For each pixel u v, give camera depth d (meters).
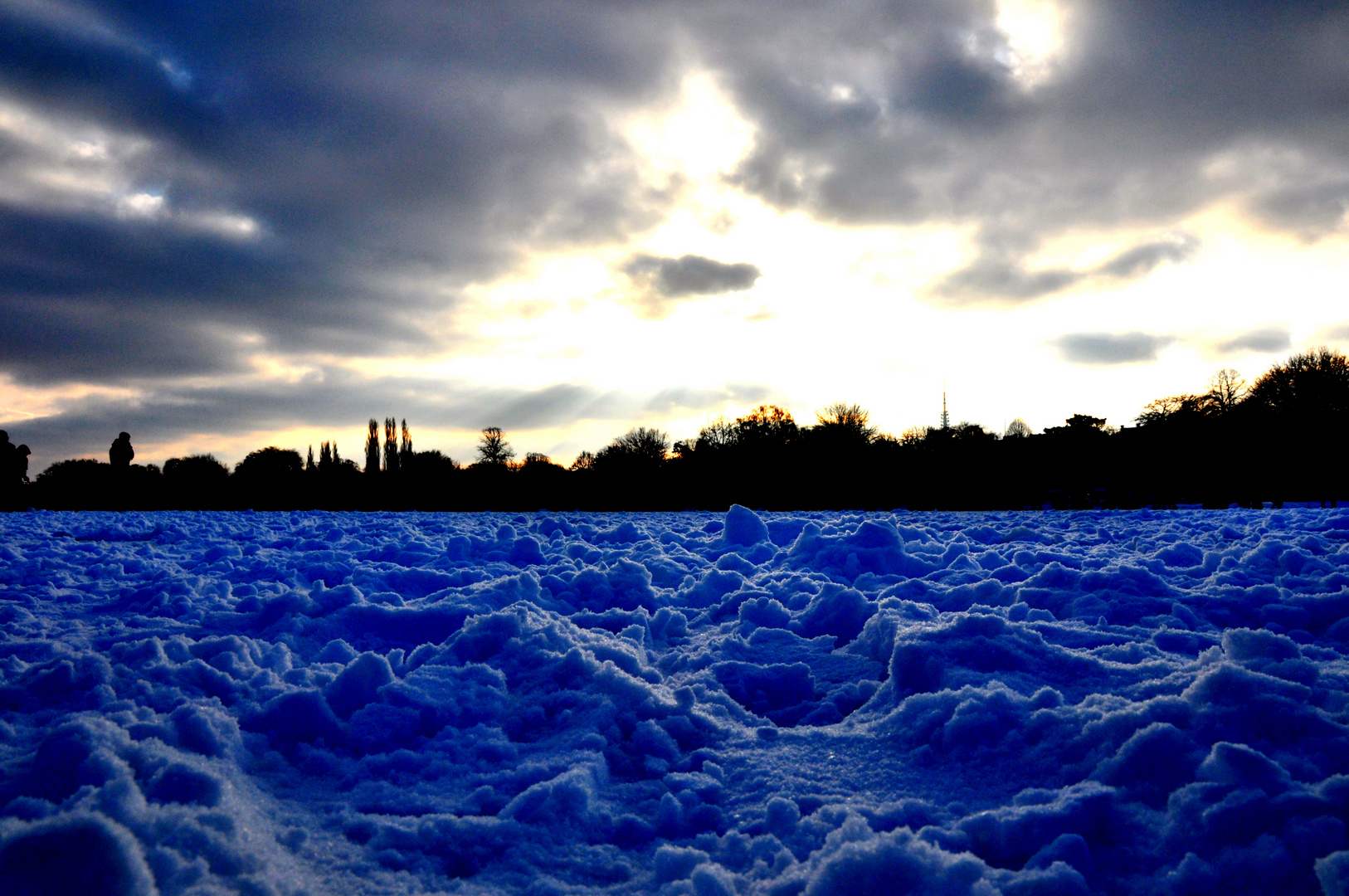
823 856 2.10
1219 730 2.38
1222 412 37.09
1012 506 39.06
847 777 2.68
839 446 44.31
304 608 4.78
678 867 2.17
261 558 7.59
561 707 3.21
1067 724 2.63
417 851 2.27
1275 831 1.98
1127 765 2.33
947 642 3.45
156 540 10.81
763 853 2.23
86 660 3.41
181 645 3.92
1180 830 2.07
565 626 4.12
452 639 3.81
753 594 5.64
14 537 11.09
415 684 3.26
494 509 38.22
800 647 4.46
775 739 3.07
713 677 3.80
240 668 3.69
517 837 2.34
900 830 2.10
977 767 2.60
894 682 3.42
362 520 16.00
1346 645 4.04
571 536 9.70
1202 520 11.90
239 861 1.99
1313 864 1.89
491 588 5.03
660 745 2.94
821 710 3.55
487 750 2.91
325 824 2.45
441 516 19.53
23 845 1.75
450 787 2.70
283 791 2.67
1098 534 9.79
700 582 6.01
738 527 8.45
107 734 2.54
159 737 2.75
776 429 51.12
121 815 1.99
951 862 1.94
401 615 4.63
